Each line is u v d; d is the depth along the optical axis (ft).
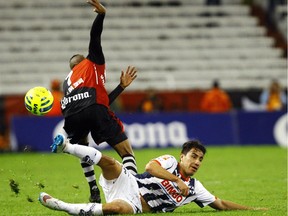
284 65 380.37
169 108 319.27
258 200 136.67
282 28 400.88
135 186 108.27
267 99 318.24
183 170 109.91
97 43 125.59
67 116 125.80
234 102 325.62
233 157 243.19
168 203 110.11
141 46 378.73
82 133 127.24
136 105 314.96
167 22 394.93
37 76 352.28
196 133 289.33
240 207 115.85
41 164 224.33
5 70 354.74
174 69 368.68
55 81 277.85
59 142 101.96
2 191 153.28
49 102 124.77
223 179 178.29
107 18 392.47
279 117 298.15
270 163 221.66
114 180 106.93
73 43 372.17
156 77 360.28
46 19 385.70
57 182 172.55
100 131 125.70
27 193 150.41
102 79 126.41
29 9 388.78
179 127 286.87
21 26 379.55
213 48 385.29
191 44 385.09
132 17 398.21
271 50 386.93
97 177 184.65
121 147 126.72
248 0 416.05
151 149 278.26
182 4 411.54
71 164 223.30
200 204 113.50
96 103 124.77
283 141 297.53
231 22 401.90
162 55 374.02
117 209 104.73
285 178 179.01
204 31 393.70
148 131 282.97
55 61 363.56
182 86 358.02
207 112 293.23
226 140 293.02
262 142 296.30
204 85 360.48
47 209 126.21
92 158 104.22
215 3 415.64
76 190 155.74
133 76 131.64
